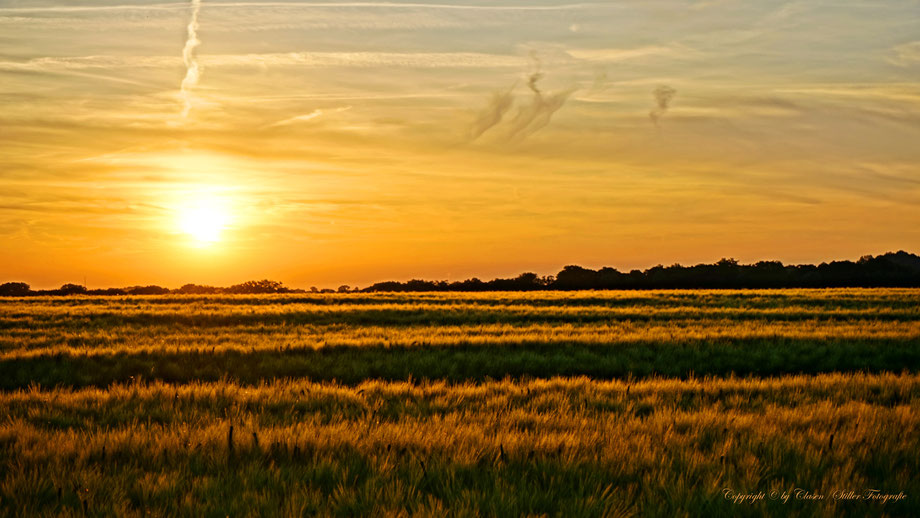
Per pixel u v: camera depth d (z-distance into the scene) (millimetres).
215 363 20297
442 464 7398
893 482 7141
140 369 19531
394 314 36250
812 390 13633
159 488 6742
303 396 12477
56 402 11883
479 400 12492
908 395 13203
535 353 21719
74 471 7188
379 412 11094
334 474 7195
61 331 28672
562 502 6371
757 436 8836
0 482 6816
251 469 7289
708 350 22391
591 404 11820
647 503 6512
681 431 9469
